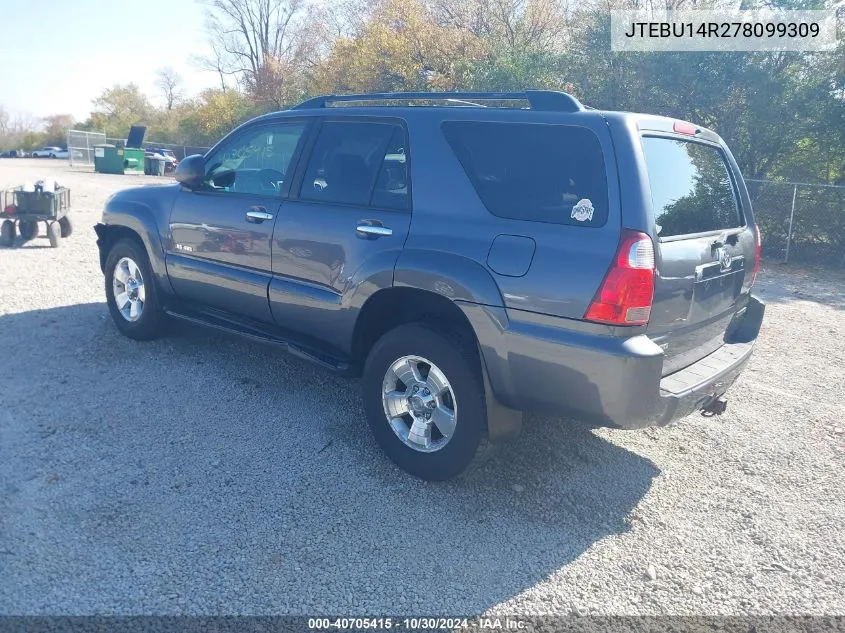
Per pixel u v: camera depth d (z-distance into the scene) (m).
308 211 4.41
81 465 3.90
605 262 3.23
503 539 3.48
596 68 17.52
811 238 13.32
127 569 3.08
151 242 5.48
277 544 3.32
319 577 3.12
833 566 3.43
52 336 5.94
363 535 3.43
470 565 3.26
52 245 10.15
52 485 3.68
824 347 7.20
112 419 4.48
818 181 15.03
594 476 4.16
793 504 3.99
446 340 3.69
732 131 15.96
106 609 2.84
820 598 3.19
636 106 16.95
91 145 41.41
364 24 31.38
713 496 4.03
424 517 3.62
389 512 3.64
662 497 3.98
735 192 4.54
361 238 4.08
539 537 3.52
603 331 3.23
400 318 4.25
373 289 3.97
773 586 3.26
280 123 4.86
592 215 3.33
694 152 4.10
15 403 4.61
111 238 6.07
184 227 5.24
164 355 5.62
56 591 2.91
